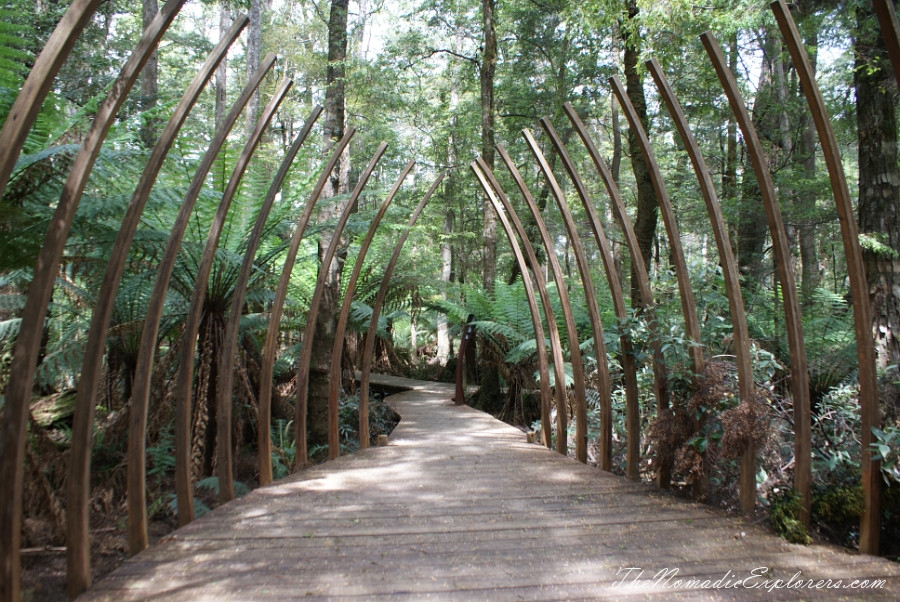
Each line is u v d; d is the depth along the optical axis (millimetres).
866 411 2535
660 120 12047
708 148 11336
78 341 4176
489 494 3568
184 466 2988
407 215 9844
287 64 18016
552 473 4125
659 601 2111
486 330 8352
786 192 7410
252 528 2928
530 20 12641
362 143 16125
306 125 3803
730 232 8281
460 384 8562
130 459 2602
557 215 13531
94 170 3691
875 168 5250
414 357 15500
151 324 2646
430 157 17391
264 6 16734
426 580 2301
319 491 3650
